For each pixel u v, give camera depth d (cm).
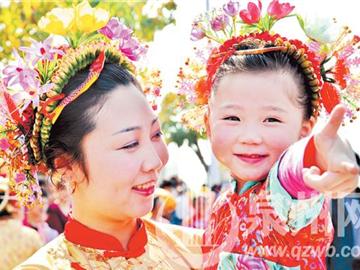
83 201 191
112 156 183
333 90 208
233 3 217
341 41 212
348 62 212
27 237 387
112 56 199
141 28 500
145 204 186
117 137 183
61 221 431
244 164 192
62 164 191
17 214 386
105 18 200
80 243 191
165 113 446
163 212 318
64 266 186
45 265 184
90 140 185
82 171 187
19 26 539
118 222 193
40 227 427
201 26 223
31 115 200
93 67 190
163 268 196
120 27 207
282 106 192
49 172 199
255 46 202
